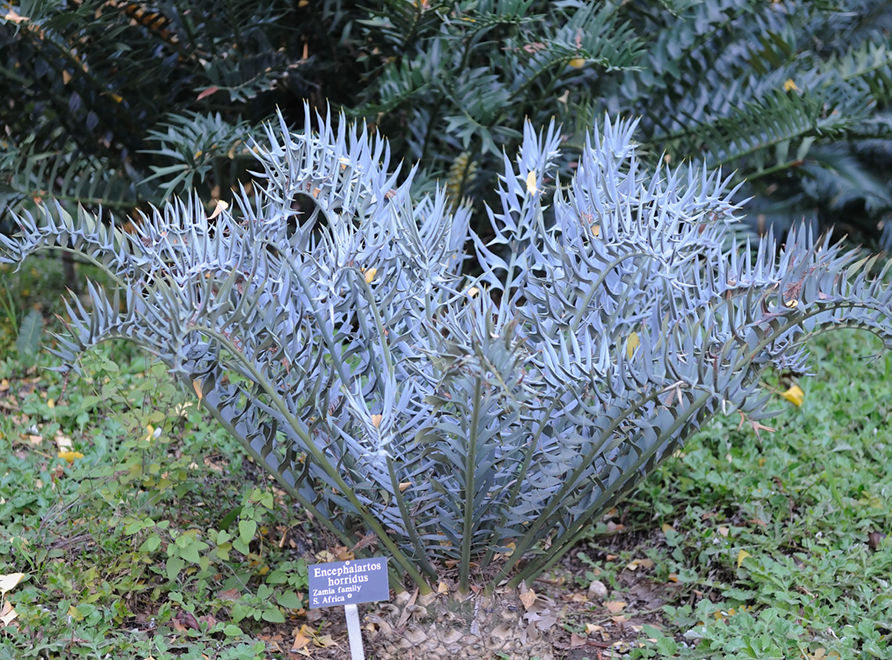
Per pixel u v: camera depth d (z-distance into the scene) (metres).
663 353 1.78
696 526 2.33
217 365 1.85
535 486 1.88
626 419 1.84
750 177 3.48
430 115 3.33
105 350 3.01
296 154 1.93
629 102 3.45
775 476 2.46
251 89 3.21
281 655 2.03
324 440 1.93
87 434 2.64
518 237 2.09
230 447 2.55
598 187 2.03
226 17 3.28
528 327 2.03
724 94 3.56
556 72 3.29
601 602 2.27
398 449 1.89
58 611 1.91
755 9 3.49
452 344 1.61
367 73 3.43
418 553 1.94
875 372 3.06
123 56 3.26
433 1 3.00
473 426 1.70
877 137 3.56
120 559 2.06
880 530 2.30
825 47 4.28
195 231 1.93
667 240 1.96
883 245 3.97
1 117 3.45
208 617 2.03
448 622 1.95
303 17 3.54
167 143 3.50
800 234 1.90
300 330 1.92
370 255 1.91
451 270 2.12
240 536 2.02
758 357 1.85
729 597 2.16
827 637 1.98
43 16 2.93
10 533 2.13
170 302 1.68
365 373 2.04
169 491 2.20
